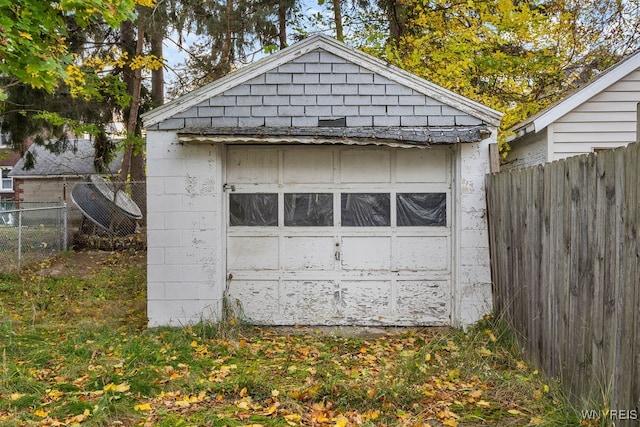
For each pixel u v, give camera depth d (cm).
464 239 617
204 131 593
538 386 427
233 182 640
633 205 295
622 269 307
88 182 1325
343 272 640
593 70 1233
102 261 1142
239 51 1321
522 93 1075
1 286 852
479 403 401
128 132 1372
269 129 604
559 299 412
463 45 925
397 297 639
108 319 671
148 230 620
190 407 396
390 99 621
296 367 488
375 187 638
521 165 944
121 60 1317
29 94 1346
